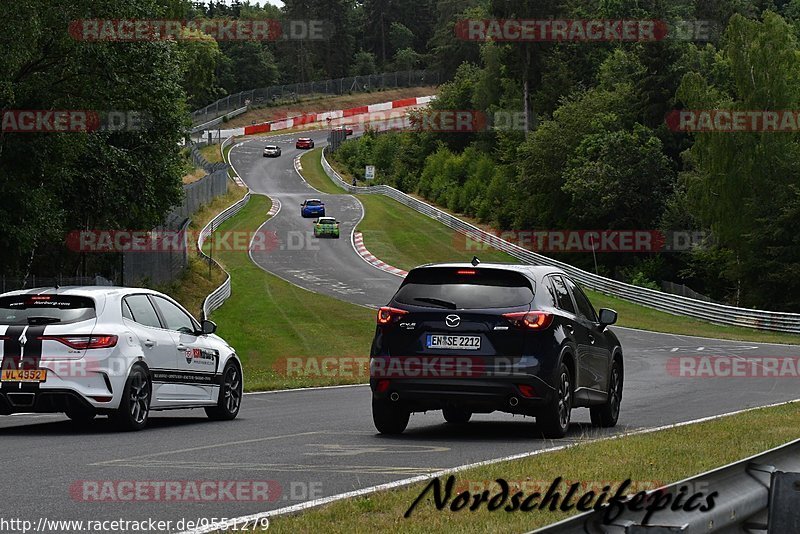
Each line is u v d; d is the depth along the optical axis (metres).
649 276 168.88
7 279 72.50
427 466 21.80
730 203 149.75
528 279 27.86
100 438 27.25
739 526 13.16
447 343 27.23
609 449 23.73
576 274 147.25
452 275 28.02
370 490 18.19
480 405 27.03
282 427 30.81
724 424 29.83
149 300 31.73
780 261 144.12
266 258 161.50
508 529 14.81
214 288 122.44
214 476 20.23
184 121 96.00
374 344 27.97
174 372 31.23
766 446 24.44
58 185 78.38
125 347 29.22
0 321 29.11
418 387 27.23
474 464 21.20
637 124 181.62
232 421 33.22
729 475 13.08
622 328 108.06
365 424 31.88
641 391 48.62
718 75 195.50
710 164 151.38
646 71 188.62
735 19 155.12
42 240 80.88
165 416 36.34
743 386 52.06
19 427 30.81
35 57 72.44
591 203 179.75
